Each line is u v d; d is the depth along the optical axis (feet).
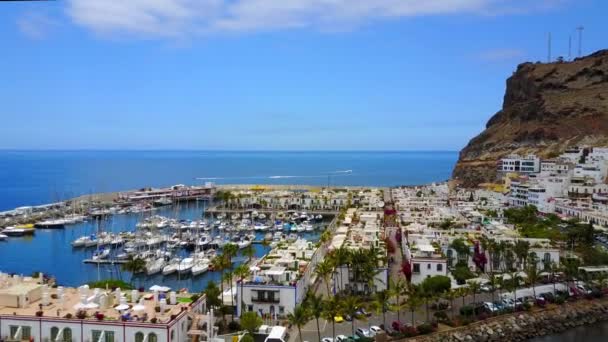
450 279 414.21
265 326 342.44
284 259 450.30
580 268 469.98
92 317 278.05
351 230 619.26
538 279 466.70
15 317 277.23
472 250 516.32
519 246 491.72
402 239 599.16
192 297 327.06
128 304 301.22
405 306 384.06
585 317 418.31
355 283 440.04
